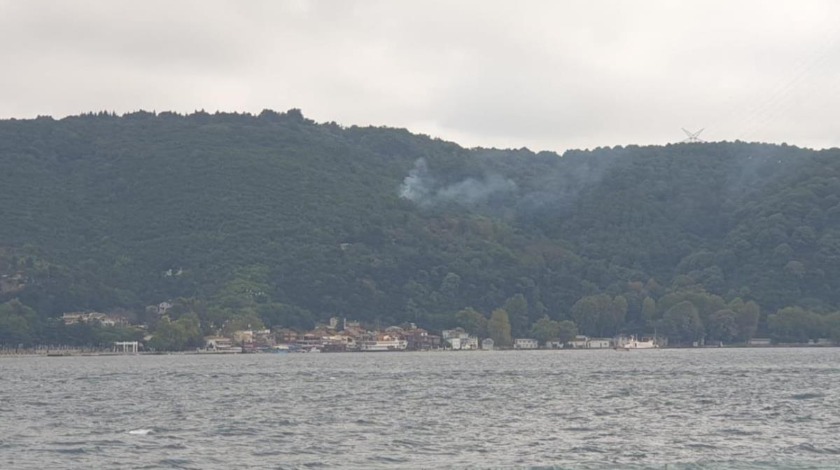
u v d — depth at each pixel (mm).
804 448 133500
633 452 130625
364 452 132875
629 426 157375
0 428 161625
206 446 139250
